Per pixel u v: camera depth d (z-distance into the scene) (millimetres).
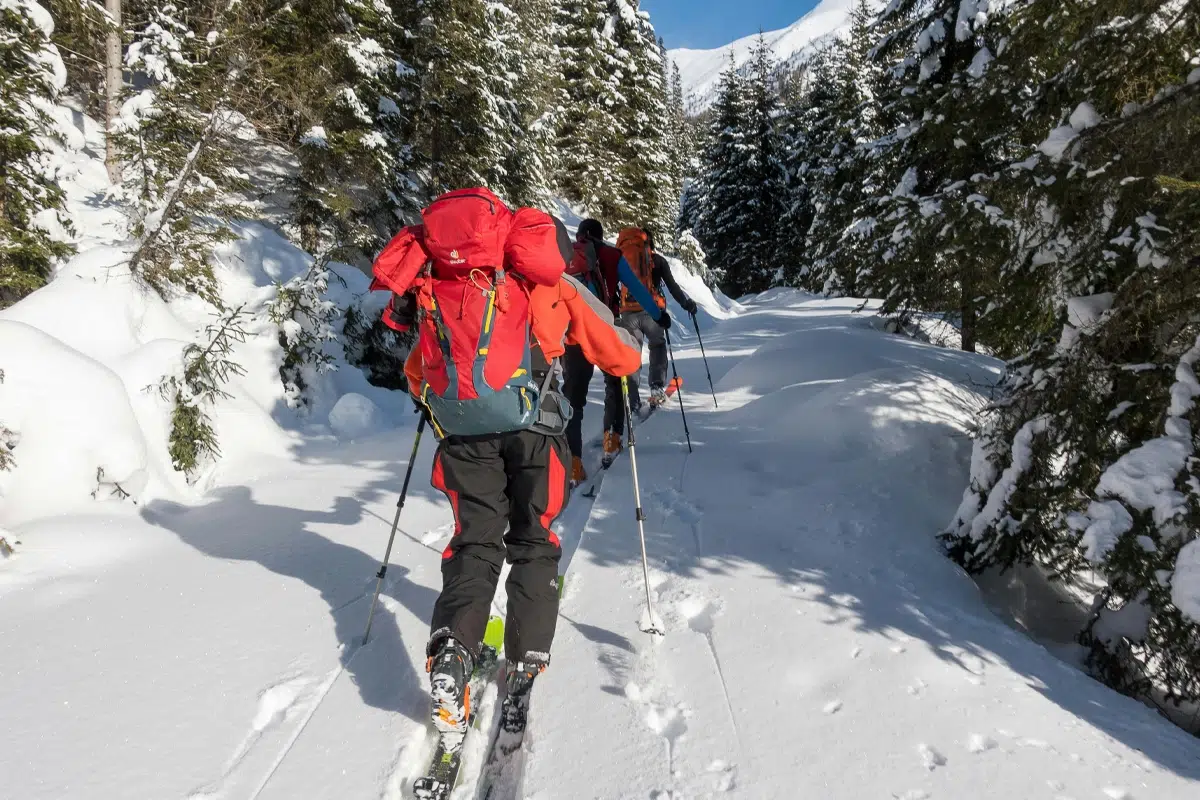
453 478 2408
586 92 27609
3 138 5785
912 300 6605
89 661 2604
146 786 2031
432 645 2168
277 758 2178
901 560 3652
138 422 4270
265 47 9500
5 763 2074
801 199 31203
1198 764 2309
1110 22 4152
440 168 13719
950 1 9461
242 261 7297
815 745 2303
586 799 2055
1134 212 3689
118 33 8266
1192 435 3102
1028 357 4148
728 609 3125
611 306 4992
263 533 3871
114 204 7723
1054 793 2125
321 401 6141
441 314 2314
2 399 3680
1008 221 4457
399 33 12531
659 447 5445
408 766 2191
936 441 4965
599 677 2639
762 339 13039
